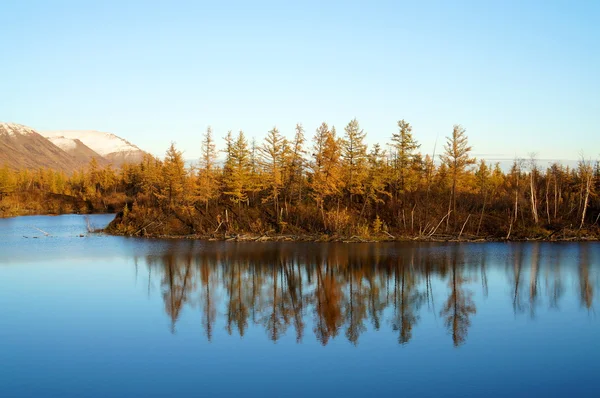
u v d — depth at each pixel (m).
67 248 62.75
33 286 40.25
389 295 38.06
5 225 94.88
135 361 24.17
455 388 21.05
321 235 70.00
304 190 80.38
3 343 26.59
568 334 28.08
